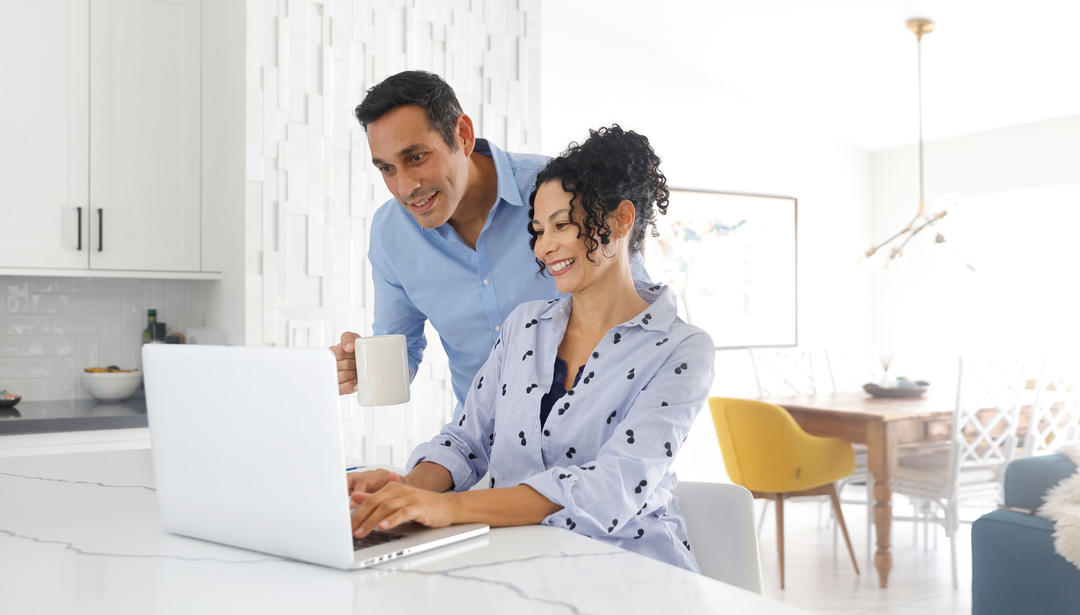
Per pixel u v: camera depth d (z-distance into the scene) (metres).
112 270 3.06
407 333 2.03
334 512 0.88
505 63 3.64
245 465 0.95
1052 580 2.61
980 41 4.43
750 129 5.63
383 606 0.77
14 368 3.15
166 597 0.81
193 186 3.22
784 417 3.86
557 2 4.91
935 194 5.77
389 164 1.53
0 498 1.28
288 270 3.16
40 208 2.94
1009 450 3.93
